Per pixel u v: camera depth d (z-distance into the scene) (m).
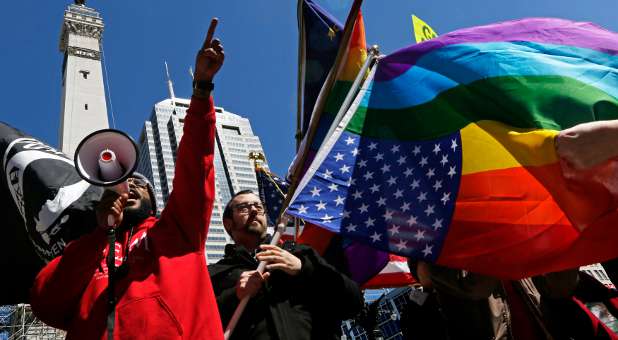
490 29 4.60
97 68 41.62
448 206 3.71
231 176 125.50
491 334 3.48
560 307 3.47
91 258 2.51
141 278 2.53
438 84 4.28
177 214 2.78
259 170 6.79
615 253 3.20
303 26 6.11
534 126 3.73
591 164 3.37
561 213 3.45
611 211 3.27
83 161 2.41
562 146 3.50
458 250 3.52
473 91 4.10
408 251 3.62
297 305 3.18
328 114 5.53
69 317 2.62
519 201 3.55
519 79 3.99
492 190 3.64
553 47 4.33
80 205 4.47
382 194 3.94
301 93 5.79
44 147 4.92
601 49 4.30
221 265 3.53
